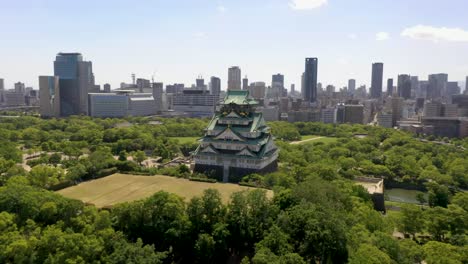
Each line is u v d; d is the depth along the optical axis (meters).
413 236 144.75
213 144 193.62
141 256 97.94
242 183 172.88
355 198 146.38
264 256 91.94
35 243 97.12
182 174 189.25
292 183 159.88
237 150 189.50
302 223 108.50
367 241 107.94
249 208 125.00
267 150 195.62
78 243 97.88
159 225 117.50
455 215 139.88
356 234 111.50
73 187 166.38
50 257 92.94
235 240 117.44
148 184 172.88
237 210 120.69
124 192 159.00
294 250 105.62
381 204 179.88
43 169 159.12
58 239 97.56
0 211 111.81
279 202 127.25
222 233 113.56
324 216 107.00
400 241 119.81
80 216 114.00
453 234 135.00
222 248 113.50
